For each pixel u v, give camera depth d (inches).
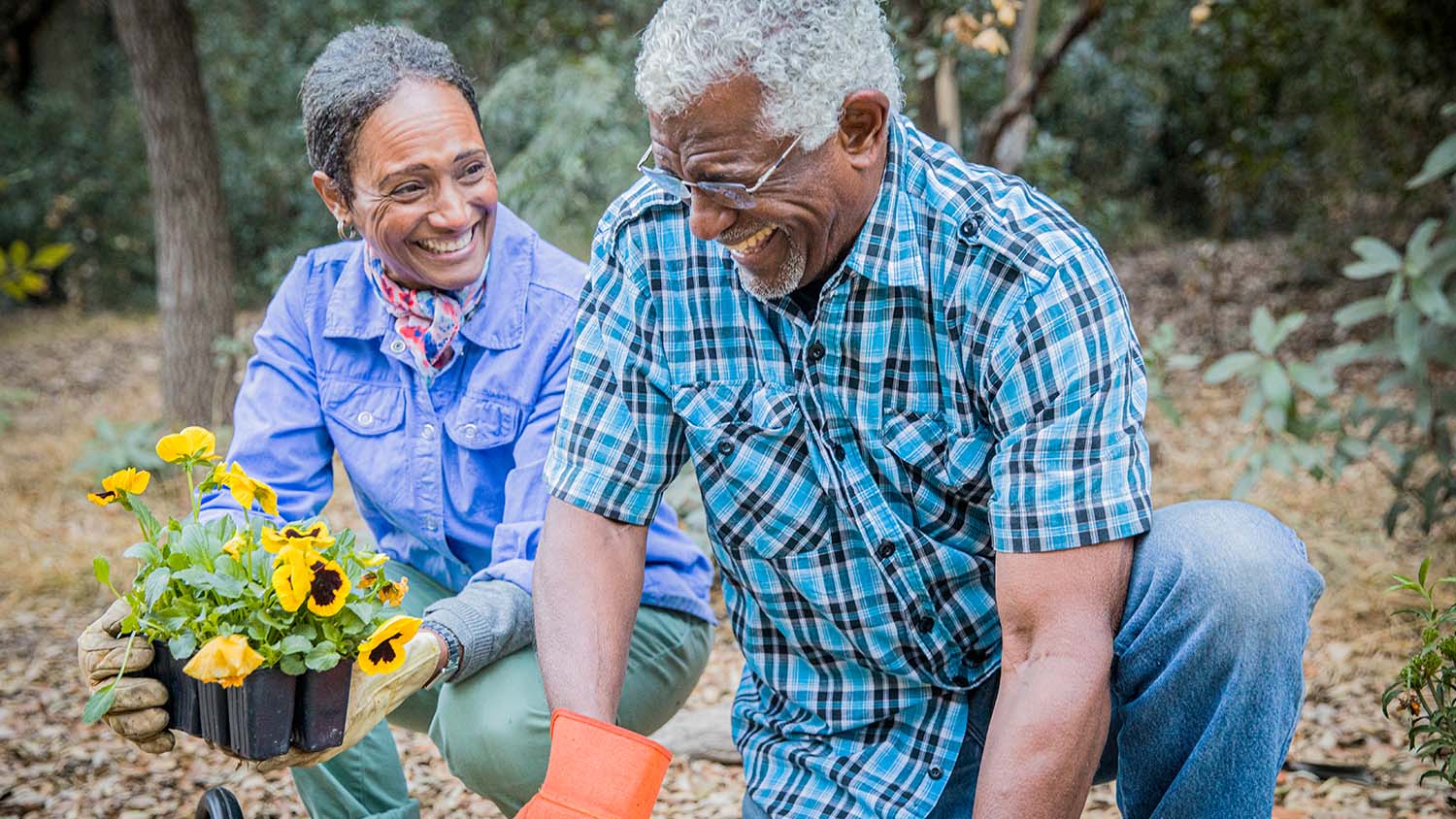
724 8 58.9
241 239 463.5
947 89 195.9
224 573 65.2
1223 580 63.7
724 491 71.9
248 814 111.0
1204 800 66.2
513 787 78.0
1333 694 127.9
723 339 71.1
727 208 61.7
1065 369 63.4
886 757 73.7
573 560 72.9
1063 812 61.7
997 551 64.6
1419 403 157.2
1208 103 313.0
